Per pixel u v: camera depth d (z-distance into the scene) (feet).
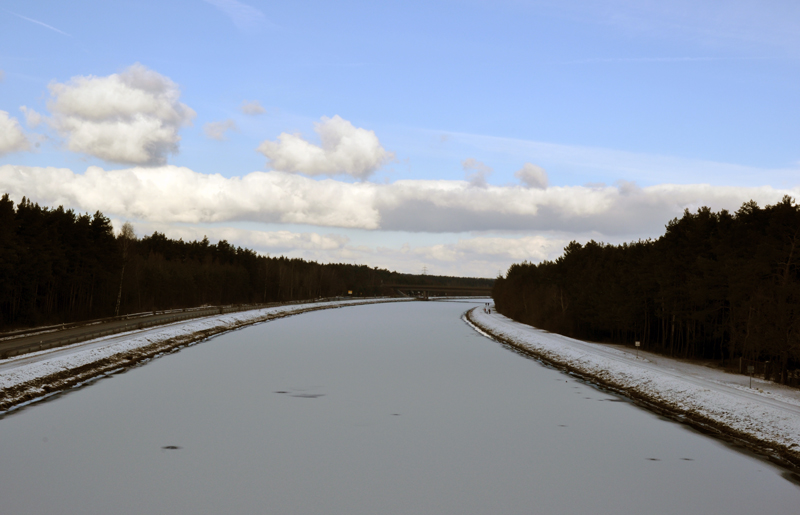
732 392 108.99
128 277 314.55
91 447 82.02
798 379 135.13
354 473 74.13
